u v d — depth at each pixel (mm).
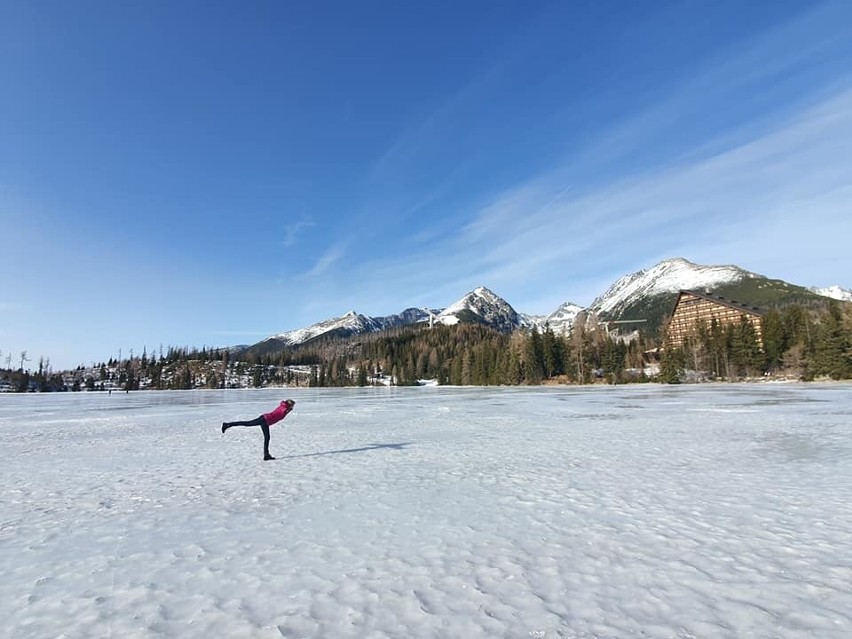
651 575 5648
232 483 11258
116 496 10203
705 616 4672
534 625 4539
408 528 7574
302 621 4707
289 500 9531
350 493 9984
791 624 4500
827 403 31797
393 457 14438
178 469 13289
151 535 7539
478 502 9070
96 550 6922
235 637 4426
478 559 6234
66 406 53156
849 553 6230
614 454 14094
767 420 22109
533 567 5941
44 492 10719
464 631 4449
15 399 79500
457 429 21812
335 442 18297
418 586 5457
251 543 7059
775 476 10805
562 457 13797
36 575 6043
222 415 34406
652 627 4469
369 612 4859
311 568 6059
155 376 165750
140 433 23281
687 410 29078
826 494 9188
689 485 10086
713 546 6559
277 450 16547
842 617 4613
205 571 6051
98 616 4926
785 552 6301
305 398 63094
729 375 88125
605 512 8242
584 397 49312
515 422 24469
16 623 4812
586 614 4742
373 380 167750
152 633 4547
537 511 8383
